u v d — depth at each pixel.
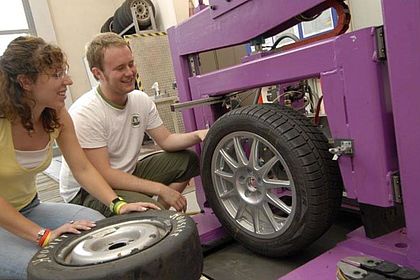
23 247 1.23
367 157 1.07
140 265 0.84
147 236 0.97
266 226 1.37
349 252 1.19
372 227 1.20
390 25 0.93
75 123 1.63
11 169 1.26
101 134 1.67
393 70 0.94
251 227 1.43
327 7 1.29
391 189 1.05
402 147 0.98
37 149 1.32
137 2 4.80
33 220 1.41
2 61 1.14
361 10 2.81
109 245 1.00
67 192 1.79
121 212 1.28
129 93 1.78
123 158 1.81
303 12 1.24
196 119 1.90
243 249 1.54
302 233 1.22
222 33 1.56
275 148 1.24
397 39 0.92
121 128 1.75
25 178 1.35
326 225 1.20
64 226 1.15
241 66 1.44
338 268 1.02
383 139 1.04
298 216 1.21
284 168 1.24
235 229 1.48
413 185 0.97
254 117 1.28
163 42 4.66
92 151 1.64
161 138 1.95
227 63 2.09
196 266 0.96
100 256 0.89
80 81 6.15
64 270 0.86
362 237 1.22
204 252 1.55
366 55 1.00
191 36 1.74
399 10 0.90
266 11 1.33
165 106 3.68
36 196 1.51
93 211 1.44
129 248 0.91
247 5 1.41
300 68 1.19
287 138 1.19
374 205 1.13
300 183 1.18
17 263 1.16
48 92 1.18
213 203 1.57
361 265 1.00
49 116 1.31
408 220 1.01
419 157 0.94
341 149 1.12
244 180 1.42
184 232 0.96
